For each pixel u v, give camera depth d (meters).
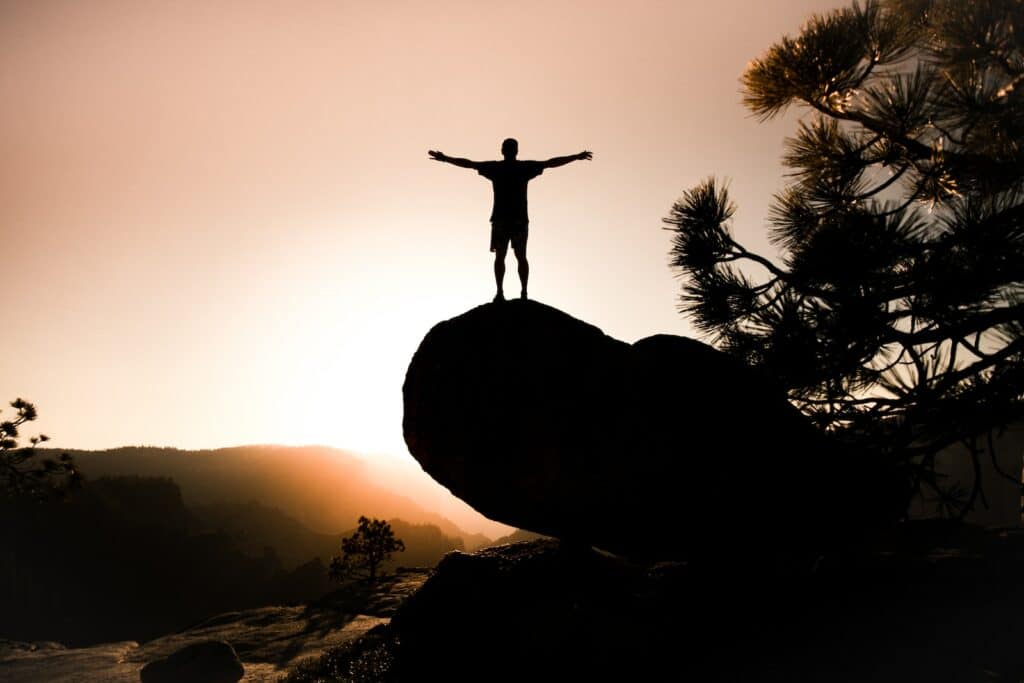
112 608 154.62
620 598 11.68
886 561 11.86
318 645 26.66
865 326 9.23
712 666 9.42
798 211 11.23
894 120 10.18
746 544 11.52
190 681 20.73
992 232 8.75
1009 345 8.92
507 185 11.81
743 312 10.77
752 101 12.23
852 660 8.67
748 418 11.16
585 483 11.05
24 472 23.73
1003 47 9.35
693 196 11.84
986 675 7.69
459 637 11.93
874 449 10.11
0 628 125.00
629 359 11.48
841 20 11.29
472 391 11.37
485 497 11.59
